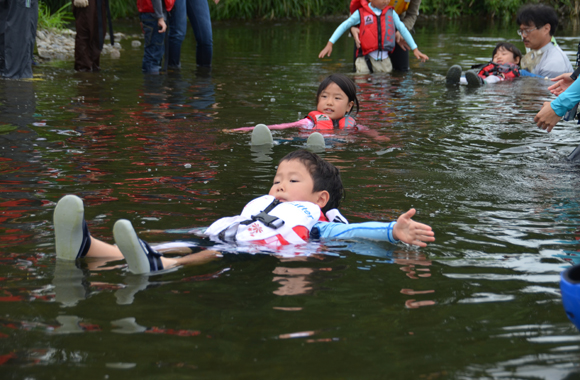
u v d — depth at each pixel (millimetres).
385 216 2863
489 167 3846
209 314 1811
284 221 2570
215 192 3211
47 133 4543
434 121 5418
